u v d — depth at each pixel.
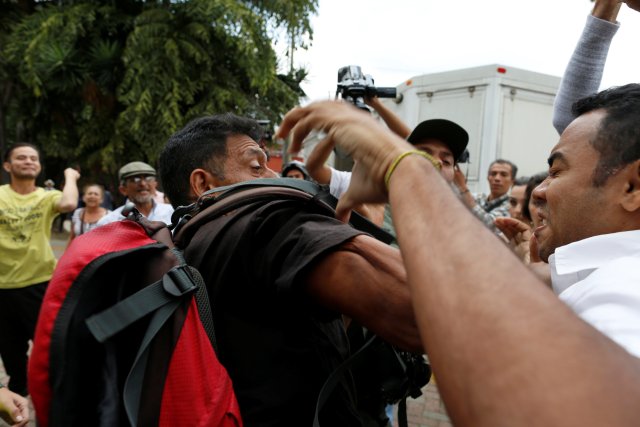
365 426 1.16
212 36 12.08
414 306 0.48
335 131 0.68
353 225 1.33
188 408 0.82
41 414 0.84
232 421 0.85
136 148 12.38
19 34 12.14
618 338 0.54
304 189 1.11
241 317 0.97
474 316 0.43
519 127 7.05
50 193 3.49
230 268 0.94
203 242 0.99
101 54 11.66
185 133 1.33
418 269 0.48
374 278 0.84
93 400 0.84
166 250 0.96
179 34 11.69
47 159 14.95
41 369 0.83
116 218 3.45
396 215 0.55
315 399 0.98
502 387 0.39
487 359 0.40
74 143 13.30
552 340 0.40
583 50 1.50
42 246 3.40
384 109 2.30
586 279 0.72
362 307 0.85
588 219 0.84
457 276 0.45
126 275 0.92
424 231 0.50
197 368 0.85
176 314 0.86
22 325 3.35
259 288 0.94
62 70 11.62
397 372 1.20
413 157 0.59
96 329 0.81
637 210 0.81
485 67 6.90
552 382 0.38
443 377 0.43
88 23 11.93
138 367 0.83
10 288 3.28
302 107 0.75
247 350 0.96
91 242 0.94
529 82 7.01
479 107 6.96
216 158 1.27
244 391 0.95
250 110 13.20
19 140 13.72
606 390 0.37
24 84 12.56
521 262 0.47
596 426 0.36
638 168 0.79
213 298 0.96
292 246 0.90
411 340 0.84
